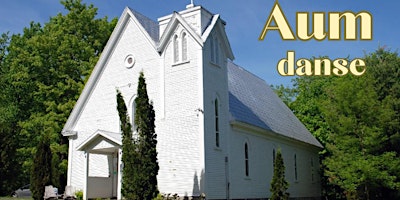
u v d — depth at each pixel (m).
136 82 26.56
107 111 27.75
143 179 18.75
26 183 41.66
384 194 34.47
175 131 24.34
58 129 36.03
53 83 38.38
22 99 41.69
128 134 19.34
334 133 34.31
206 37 24.61
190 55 24.66
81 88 37.00
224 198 24.52
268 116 34.75
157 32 28.00
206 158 23.36
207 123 23.94
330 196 45.78
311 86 51.16
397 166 30.70
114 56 27.98
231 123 26.33
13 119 40.16
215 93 25.20
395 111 34.09
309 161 42.44
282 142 35.38
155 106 25.39
